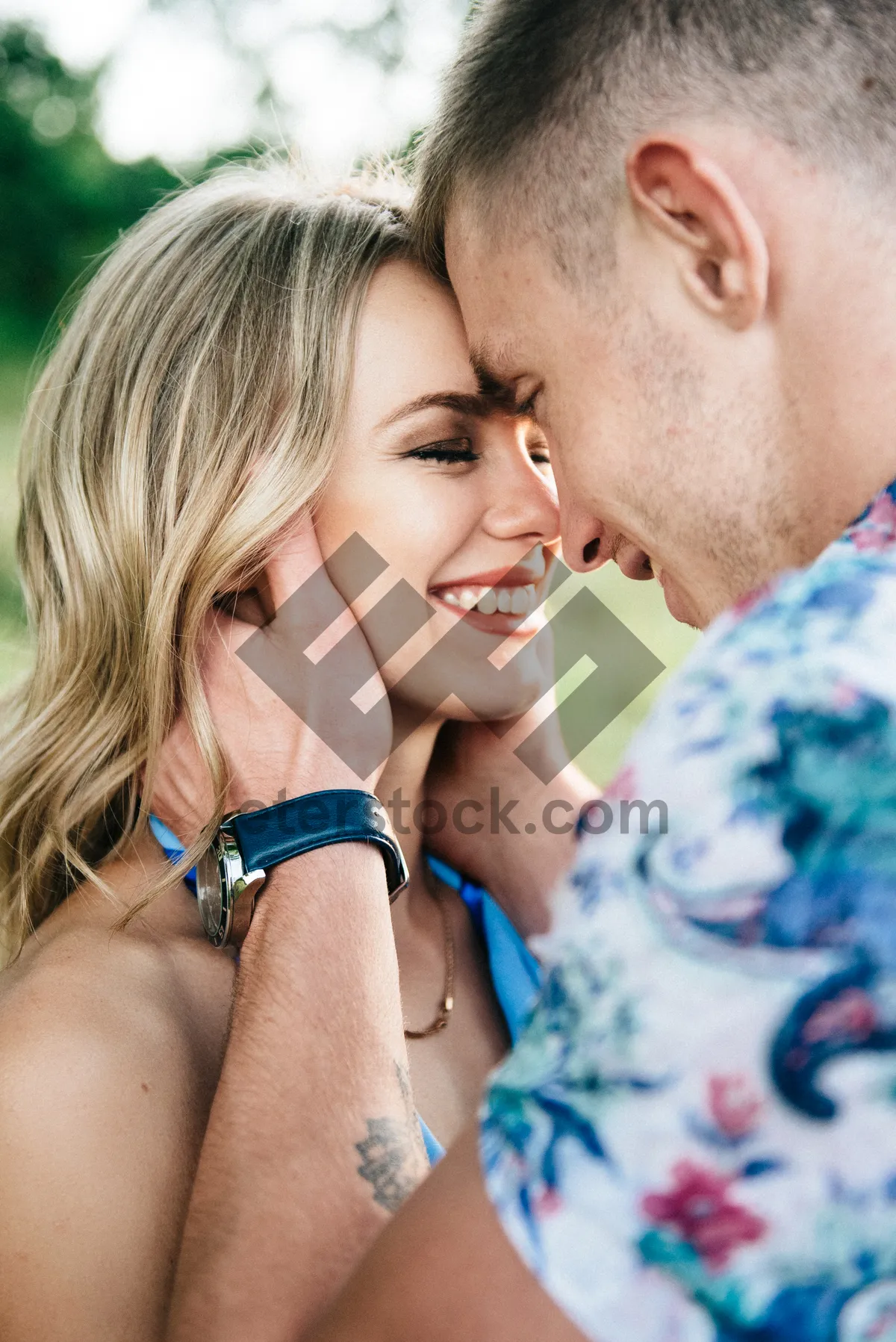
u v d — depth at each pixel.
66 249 10.28
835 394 0.73
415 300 1.17
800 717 0.54
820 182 0.71
